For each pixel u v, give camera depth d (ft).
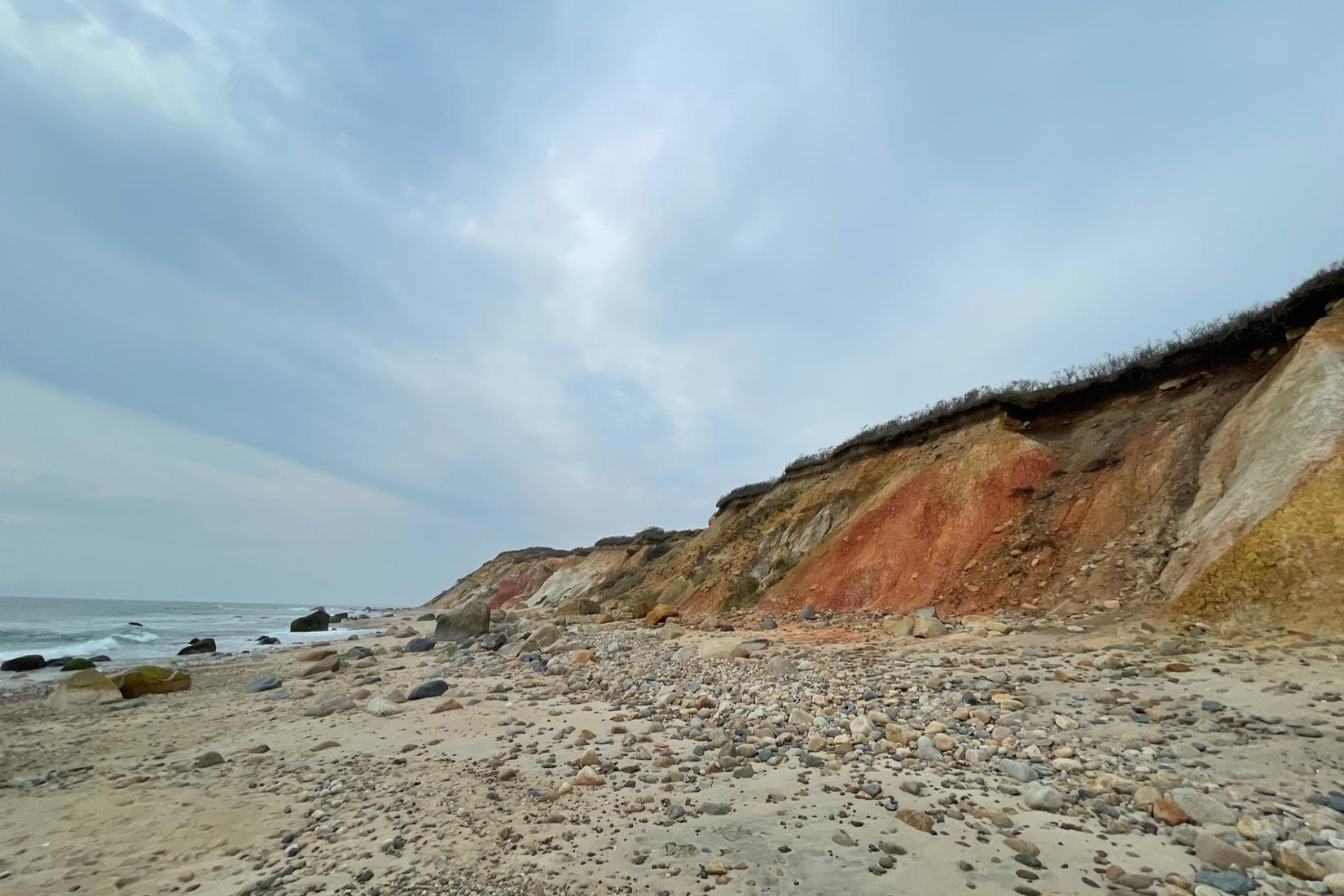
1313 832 15.33
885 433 101.30
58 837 21.43
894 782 21.48
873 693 33.37
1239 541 41.39
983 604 59.00
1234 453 53.11
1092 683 31.01
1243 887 13.34
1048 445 75.61
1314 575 36.55
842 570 77.87
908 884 14.57
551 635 77.15
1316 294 58.13
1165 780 19.20
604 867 16.34
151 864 18.81
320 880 16.74
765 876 15.35
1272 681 27.50
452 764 27.32
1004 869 15.03
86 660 80.33
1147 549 52.06
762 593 93.09
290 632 156.15
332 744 32.14
